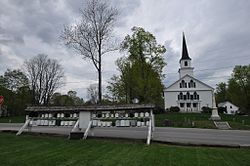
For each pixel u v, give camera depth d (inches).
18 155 281.3
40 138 422.6
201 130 884.0
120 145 363.3
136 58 1446.9
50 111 491.5
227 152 334.3
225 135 709.3
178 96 2340.1
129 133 553.0
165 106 2340.1
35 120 498.3
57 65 2568.9
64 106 486.6
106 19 983.6
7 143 362.9
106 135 494.0
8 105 2119.8
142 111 458.0
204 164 257.4
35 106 502.9
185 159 277.9
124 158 275.9
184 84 2347.4
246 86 2509.8
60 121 485.1
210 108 2065.7
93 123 463.2
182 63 2551.7
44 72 2000.5
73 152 305.0
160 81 1510.8
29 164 242.2
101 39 978.7
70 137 417.7
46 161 255.6
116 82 1857.8
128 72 1632.6
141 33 1428.4
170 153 310.0
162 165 248.8
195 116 1626.5
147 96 1467.8
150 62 1441.9
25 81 2133.4
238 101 2650.1
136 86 1513.3
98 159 269.1
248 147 386.3
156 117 1566.2
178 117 1556.3
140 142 398.3
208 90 2309.3
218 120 1398.9
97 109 467.8
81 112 470.0
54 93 2170.3
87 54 968.3
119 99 1835.6
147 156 288.0
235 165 259.0
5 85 2102.6
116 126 458.3
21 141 385.1
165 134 703.1
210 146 390.3
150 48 1434.5
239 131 867.4
